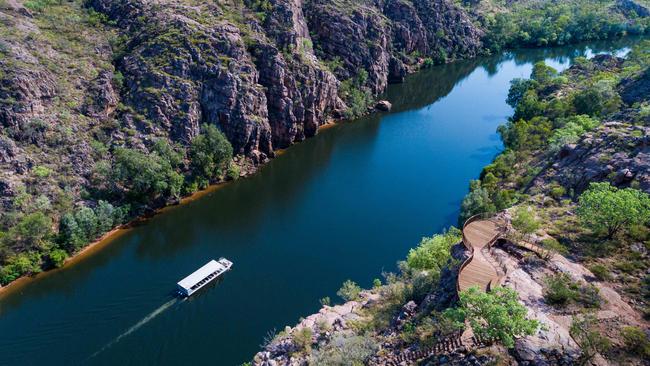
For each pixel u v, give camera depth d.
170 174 99.88
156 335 68.31
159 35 116.88
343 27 171.00
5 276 76.06
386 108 165.38
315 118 141.12
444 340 40.75
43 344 66.56
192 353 65.31
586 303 42.81
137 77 110.12
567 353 36.31
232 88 115.12
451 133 143.62
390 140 139.50
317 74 141.62
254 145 121.75
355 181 114.81
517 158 107.31
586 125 101.31
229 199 106.44
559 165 79.56
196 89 112.62
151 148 102.06
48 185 87.12
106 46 116.94
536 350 36.44
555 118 121.00
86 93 103.62
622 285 46.38
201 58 114.88
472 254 51.28
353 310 59.59
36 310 72.38
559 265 48.91
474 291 39.53
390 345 45.66
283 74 129.12
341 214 100.38
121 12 126.75
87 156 95.00
